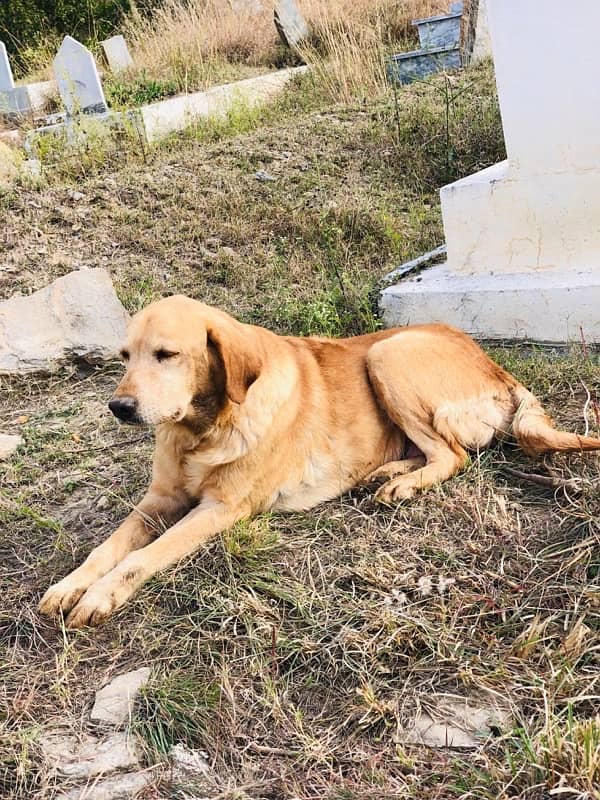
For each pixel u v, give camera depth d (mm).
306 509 1373
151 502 1351
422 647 1016
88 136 3486
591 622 1002
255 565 1194
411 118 3510
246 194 3000
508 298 1856
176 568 1205
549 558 1136
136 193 2979
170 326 1215
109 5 7539
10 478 1595
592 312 1771
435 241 2602
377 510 1319
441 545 1201
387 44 5031
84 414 1867
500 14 1770
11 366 2033
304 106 4109
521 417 1392
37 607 1180
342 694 971
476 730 893
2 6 7383
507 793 809
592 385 1607
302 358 1427
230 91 4375
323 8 5398
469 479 1359
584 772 792
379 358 1430
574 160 1801
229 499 1295
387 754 884
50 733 964
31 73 6117
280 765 887
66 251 2643
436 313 1963
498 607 1057
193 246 2668
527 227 1899
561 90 1762
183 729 942
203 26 5750
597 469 1295
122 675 1041
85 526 1404
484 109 3496
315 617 1082
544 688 910
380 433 1446
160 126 3906
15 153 3373
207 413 1267
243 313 2244
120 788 875
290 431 1337
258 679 1007
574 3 1693
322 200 2949
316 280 2391
